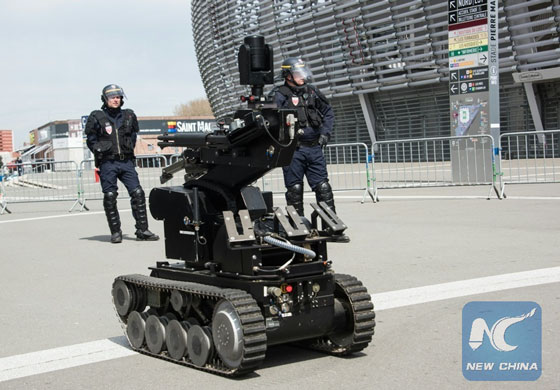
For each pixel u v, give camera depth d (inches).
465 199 555.8
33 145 4650.6
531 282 255.6
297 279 174.1
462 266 294.0
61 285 300.8
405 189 682.8
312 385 163.9
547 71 908.6
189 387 165.3
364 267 303.7
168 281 193.5
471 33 619.2
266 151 178.2
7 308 261.0
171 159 737.0
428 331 204.2
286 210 186.2
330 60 1211.2
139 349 198.4
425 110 1125.7
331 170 708.0
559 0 879.1
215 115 1834.4
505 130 1025.5
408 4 1020.5
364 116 1221.1
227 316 165.8
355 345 182.4
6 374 181.8
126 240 436.8
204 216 192.1
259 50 184.1
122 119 418.0
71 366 187.2
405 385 161.6
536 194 561.3
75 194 737.6
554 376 163.6
